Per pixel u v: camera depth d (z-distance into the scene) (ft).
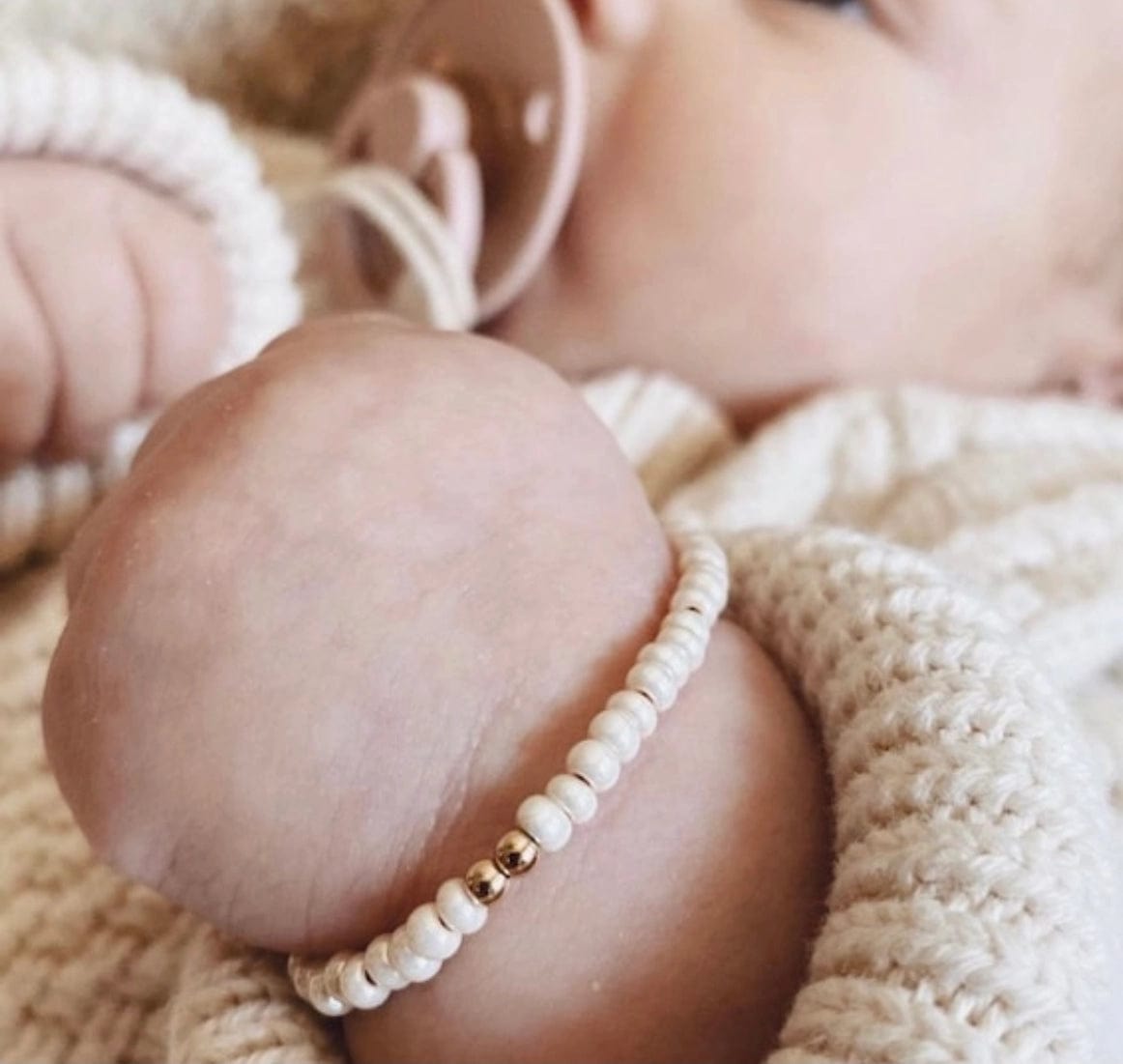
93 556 0.53
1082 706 0.71
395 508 0.54
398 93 0.79
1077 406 0.87
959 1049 0.48
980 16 0.82
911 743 0.54
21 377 0.68
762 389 0.87
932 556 0.71
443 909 0.52
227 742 0.52
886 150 0.82
